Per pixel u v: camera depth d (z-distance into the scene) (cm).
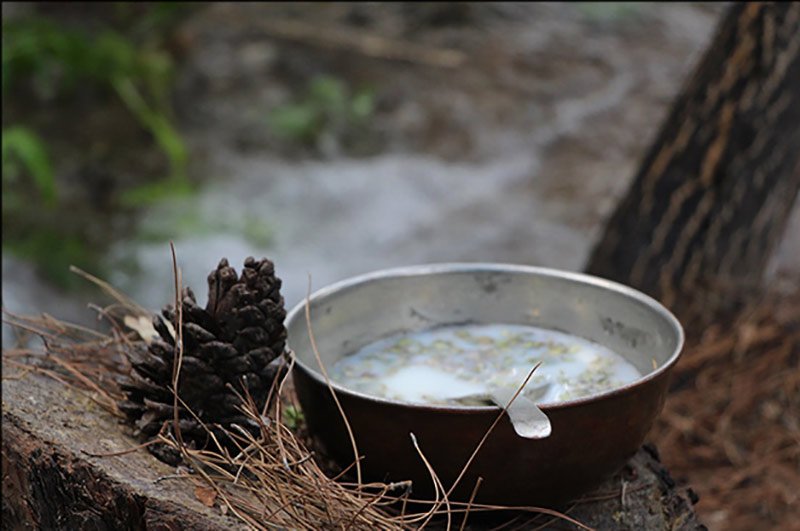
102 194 224
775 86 127
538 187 227
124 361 99
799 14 124
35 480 90
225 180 233
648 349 94
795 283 146
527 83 253
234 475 89
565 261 202
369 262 208
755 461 129
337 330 96
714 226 133
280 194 228
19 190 217
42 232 209
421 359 95
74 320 187
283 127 247
